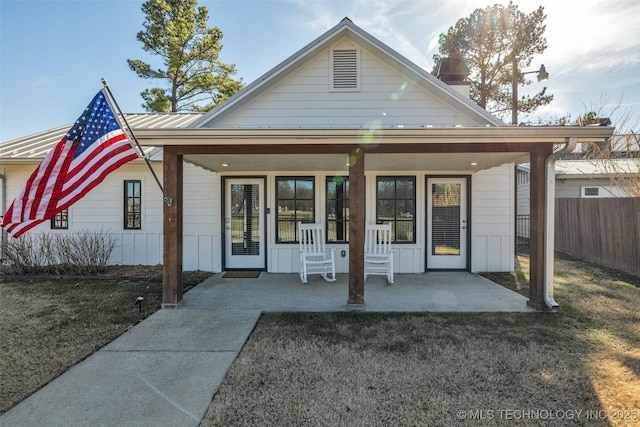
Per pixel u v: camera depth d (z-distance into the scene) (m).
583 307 4.78
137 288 6.01
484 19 16.61
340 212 7.34
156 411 2.44
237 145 4.60
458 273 7.21
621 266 7.26
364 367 3.09
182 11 17.42
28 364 3.17
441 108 6.93
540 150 4.56
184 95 18.23
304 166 6.75
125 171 7.86
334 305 4.97
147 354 3.38
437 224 7.43
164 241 4.78
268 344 3.61
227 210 7.54
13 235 3.87
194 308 4.84
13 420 2.33
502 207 7.33
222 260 7.49
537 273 4.66
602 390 2.72
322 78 7.02
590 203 8.38
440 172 7.33
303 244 6.96
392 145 4.55
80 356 3.33
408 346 3.54
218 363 3.18
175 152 4.66
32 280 6.67
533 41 15.84
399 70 6.95
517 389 2.73
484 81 17.19
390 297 5.37
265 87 6.93
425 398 2.61
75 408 2.47
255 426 2.29
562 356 3.29
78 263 7.07
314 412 2.43
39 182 3.87
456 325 4.15
